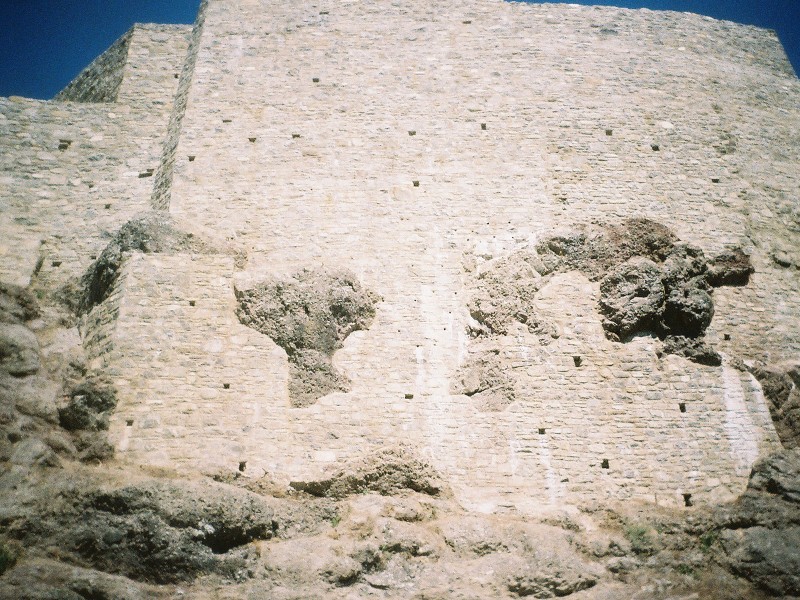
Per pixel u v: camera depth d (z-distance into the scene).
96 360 11.20
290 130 14.25
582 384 11.65
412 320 12.20
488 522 10.23
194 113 14.39
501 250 13.04
